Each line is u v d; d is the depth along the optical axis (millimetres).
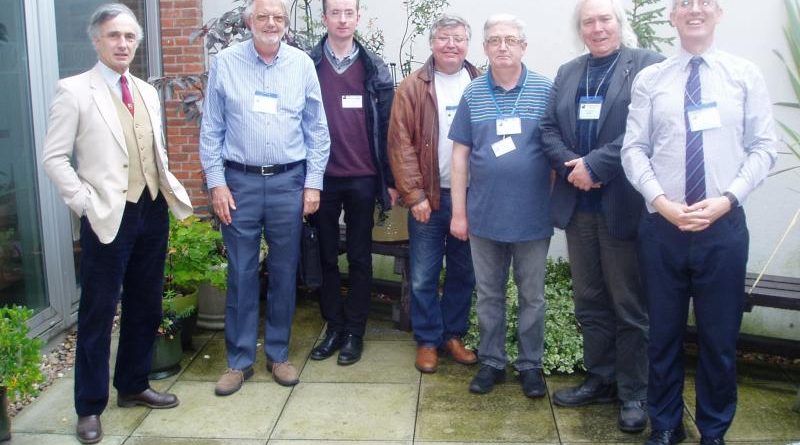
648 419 3252
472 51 4828
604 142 3066
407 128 3729
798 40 3764
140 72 5086
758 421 3350
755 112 2721
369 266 4051
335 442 3170
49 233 4008
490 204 3357
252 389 3689
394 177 3783
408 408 3480
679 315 2926
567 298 4273
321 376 3850
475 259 3525
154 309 3350
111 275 3072
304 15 5074
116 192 2990
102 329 3111
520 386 3699
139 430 3268
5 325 3025
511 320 4070
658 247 2873
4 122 3709
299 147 3625
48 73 3969
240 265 3625
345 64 3865
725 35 4352
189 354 4125
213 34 4410
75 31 4359
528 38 4746
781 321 4461
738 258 2773
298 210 3635
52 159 2910
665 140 2791
